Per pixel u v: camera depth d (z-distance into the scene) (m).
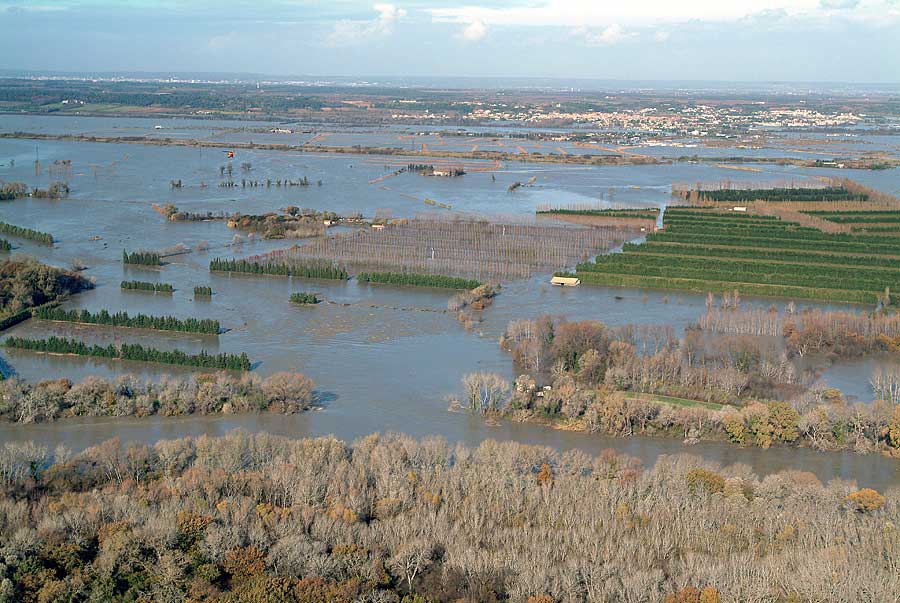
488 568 173.12
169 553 173.50
